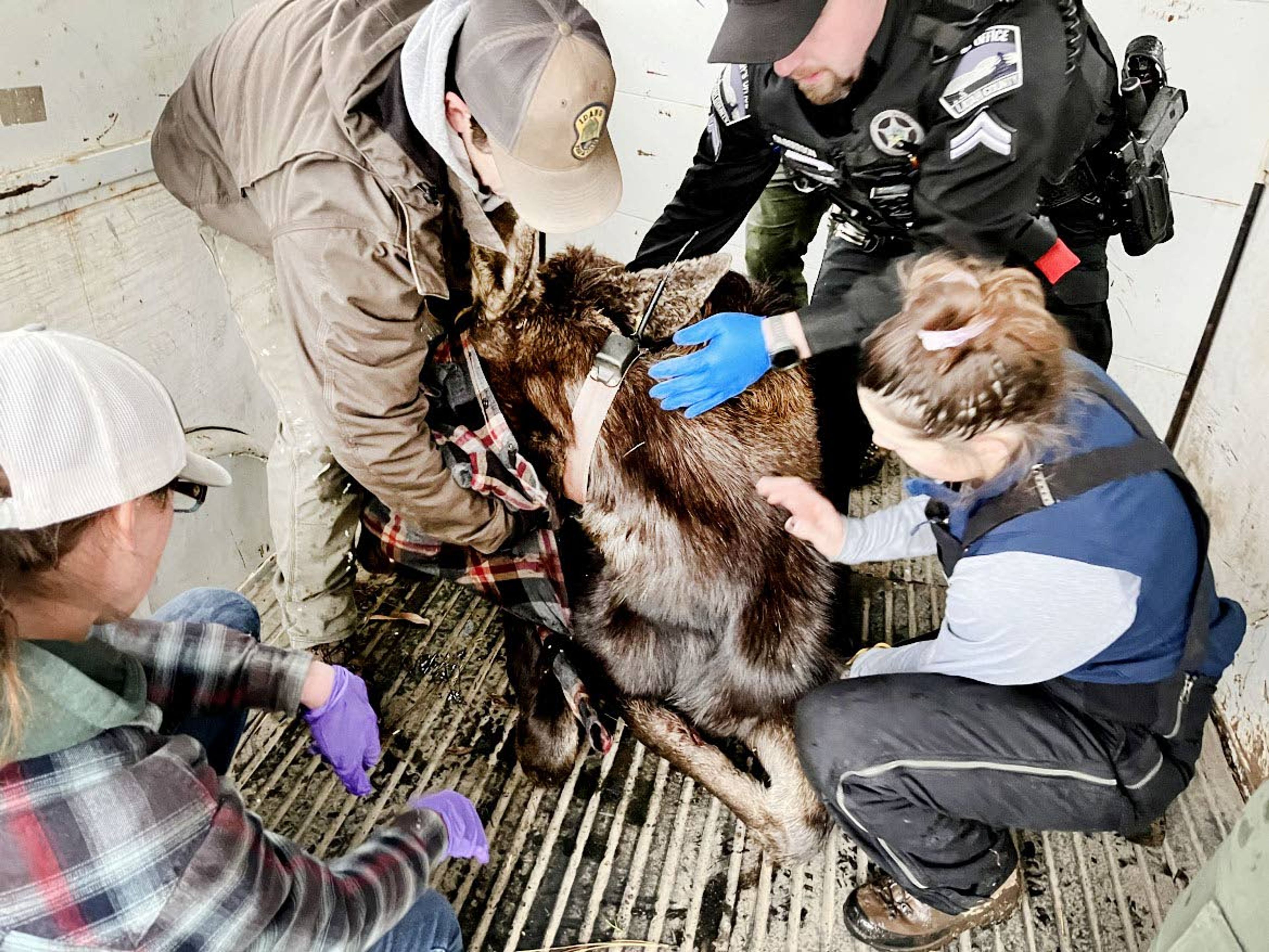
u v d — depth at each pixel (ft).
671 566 5.82
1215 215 6.91
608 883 5.59
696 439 5.60
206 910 2.77
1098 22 6.88
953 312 3.84
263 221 5.13
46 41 5.32
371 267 4.30
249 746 6.28
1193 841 5.80
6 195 5.23
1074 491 3.92
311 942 3.09
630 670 6.12
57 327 5.75
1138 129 5.44
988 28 4.74
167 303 6.52
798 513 5.37
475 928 5.38
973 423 3.82
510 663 6.44
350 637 7.00
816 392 5.85
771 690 5.78
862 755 4.52
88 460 2.52
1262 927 3.09
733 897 5.52
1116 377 7.91
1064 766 4.34
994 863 4.79
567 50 3.93
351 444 4.74
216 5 6.47
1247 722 6.13
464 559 6.04
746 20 4.50
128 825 2.64
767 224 7.91
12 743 2.49
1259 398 6.48
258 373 6.35
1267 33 6.29
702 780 5.91
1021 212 5.12
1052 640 4.04
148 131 6.14
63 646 2.76
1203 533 4.09
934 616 7.29
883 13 4.79
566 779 6.13
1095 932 5.33
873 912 5.22
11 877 2.53
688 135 8.63
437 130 4.07
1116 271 7.49
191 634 4.25
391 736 6.40
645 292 5.74
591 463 5.64
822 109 5.38
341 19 4.39
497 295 5.31
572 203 4.23
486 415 5.47
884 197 5.66
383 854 3.65
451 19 4.01
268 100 4.59
